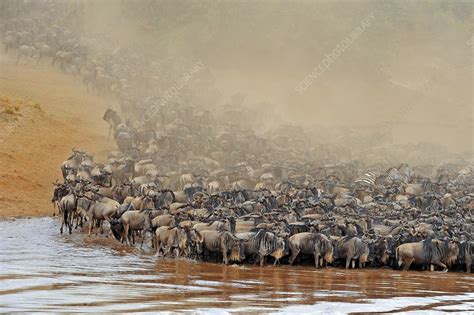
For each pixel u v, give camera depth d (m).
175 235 122.56
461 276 120.38
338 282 108.00
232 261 120.44
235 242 118.00
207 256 122.50
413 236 126.44
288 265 121.94
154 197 145.62
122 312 80.06
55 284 95.12
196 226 123.56
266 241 118.88
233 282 103.19
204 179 175.00
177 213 130.88
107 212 141.38
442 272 124.06
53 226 154.12
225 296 92.25
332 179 184.62
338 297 95.81
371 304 92.19
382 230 133.88
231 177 177.88
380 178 193.88
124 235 136.00
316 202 144.38
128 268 111.50
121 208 140.00
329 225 127.94
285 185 169.38
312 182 174.88
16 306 81.00
